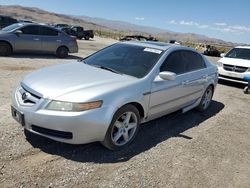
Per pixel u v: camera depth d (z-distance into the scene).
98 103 3.93
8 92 6.78
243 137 5.71
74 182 3.51
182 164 4.27
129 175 3.80
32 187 3.32
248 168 4.46
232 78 11.15
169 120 6.09
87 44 27.20
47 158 3.96
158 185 3.67
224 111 7.40
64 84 4.12
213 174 4.14
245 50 12.08
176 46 5.86
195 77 6.07
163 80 4.92
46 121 3.80
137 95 4.46
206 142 5.20
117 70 4.96
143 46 5.59
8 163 3.72
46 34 13.66
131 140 4.65
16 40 12.75
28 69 10.07
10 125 4.82
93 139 4.04
